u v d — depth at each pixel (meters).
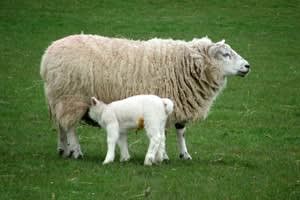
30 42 26.03
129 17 30.48
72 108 12.04
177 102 12.30
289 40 28.02
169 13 31.52
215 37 27.88
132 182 10.53
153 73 12.16
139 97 11.51
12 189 10.02
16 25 28.41
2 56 23.81
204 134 15.58
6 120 16.19
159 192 10.09
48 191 9.97
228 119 17.28
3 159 12.01
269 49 26.56
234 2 33.78
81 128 15.82
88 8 31.75
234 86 21.20
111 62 12.05
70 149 12.26
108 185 10.37
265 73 23.06
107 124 11.59
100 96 12.09
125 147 11.85
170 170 11.34
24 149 13.12
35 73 21.77
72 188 10.20
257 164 12.36
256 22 30.50
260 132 15.96
